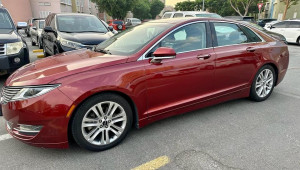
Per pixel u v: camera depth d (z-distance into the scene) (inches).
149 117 118.0
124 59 110.0
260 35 163.0
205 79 133.0
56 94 93.7
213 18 142.8
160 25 133.8
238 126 132.0
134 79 108.3
